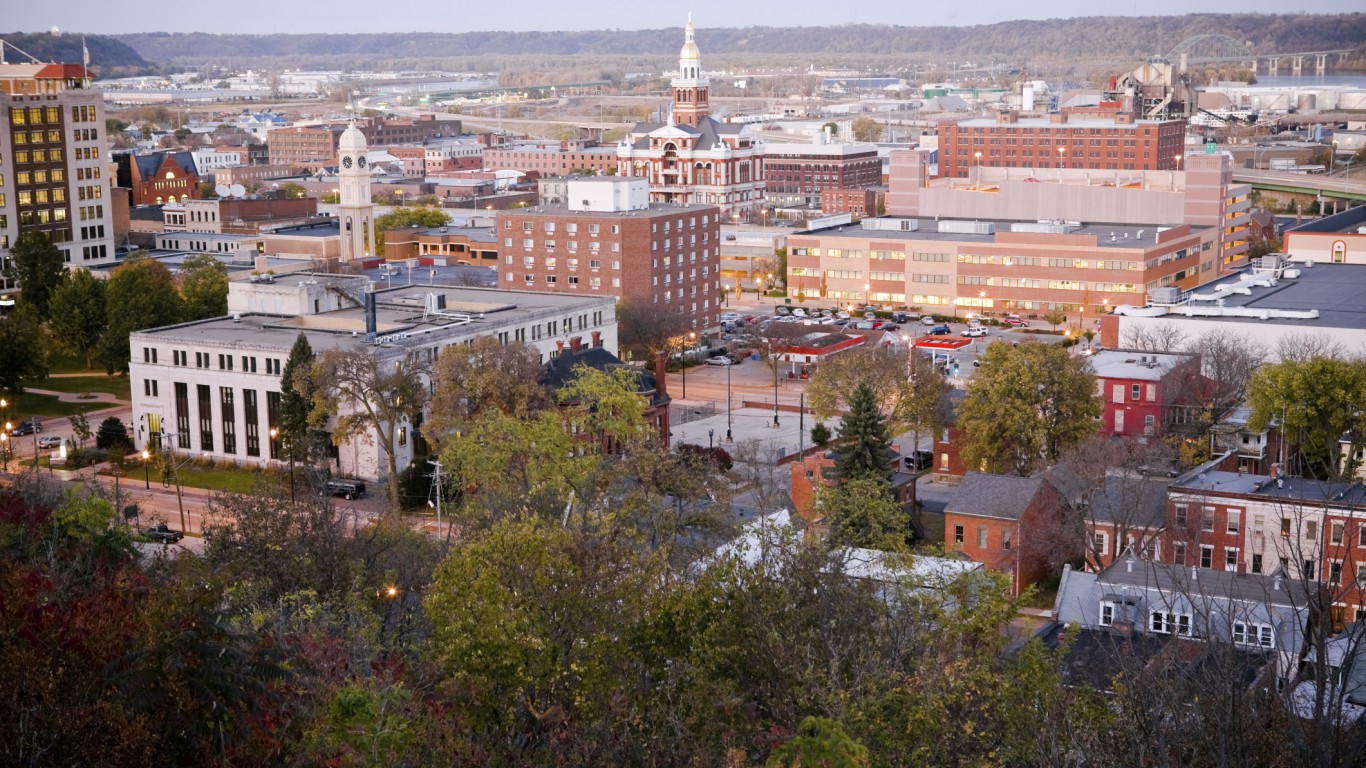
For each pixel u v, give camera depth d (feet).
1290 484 371.35
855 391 444.55
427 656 203.00
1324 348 554.05
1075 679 218.38
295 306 572.92
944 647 189.06
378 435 483.92
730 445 543.39
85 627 161.38
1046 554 378.53
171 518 449.89
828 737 135.64
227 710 157.69
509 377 462.60
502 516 291.79
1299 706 149.28
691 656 187.01
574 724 173.88
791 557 208.13
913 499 443.73
